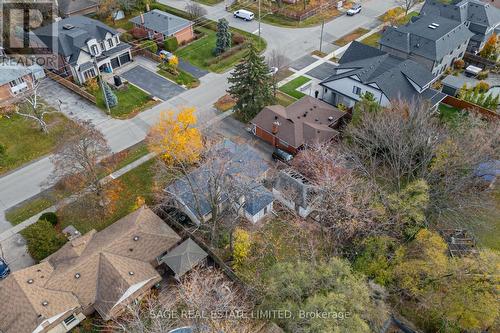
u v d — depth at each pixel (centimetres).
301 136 4712
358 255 3569
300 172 4256
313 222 4097
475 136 3944
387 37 6203
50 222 3994
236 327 3009
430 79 5225
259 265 3659
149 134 4284
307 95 5678
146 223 3756
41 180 4603
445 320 3178
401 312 3375
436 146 3962
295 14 7675
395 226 3606
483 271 3031
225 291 3278
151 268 3453
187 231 3859
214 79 6188
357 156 4303
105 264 3375
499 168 4022
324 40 7131
